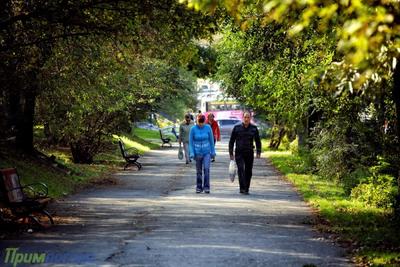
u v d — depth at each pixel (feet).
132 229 119.75
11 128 216.95
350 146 183.73
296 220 133.49
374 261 90.74
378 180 156.76
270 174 252.01
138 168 271.49
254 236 113.19
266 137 564.30
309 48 167.02
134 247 101.50
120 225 124.77
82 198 170.19
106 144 294.25
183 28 145.69
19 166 192.75
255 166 294.66
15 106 219.41
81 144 270.05
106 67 183.93
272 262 91.40
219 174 248.73
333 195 175.01
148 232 116.37
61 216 136.67
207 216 137.69
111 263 89.71
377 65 60.90
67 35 145.07
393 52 66.03
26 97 212.64
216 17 140.36
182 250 99.35
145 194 180.75
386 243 104.68
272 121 433.07
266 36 176.35
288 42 172.86
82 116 247.29
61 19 136.26
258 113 426.92
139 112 303.68
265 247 102.89
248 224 127.13
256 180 225.97
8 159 196.65
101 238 109.70
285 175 240.94
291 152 372.58
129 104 284.61
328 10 55.42
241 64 292.20
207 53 174.50
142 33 155.33
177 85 419.74
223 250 99.76
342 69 71.87
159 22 143.33
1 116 213.46
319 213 143.74
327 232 118.21
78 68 179.32
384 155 160.66
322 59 157.38
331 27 81.15
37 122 238.27
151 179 227.61
